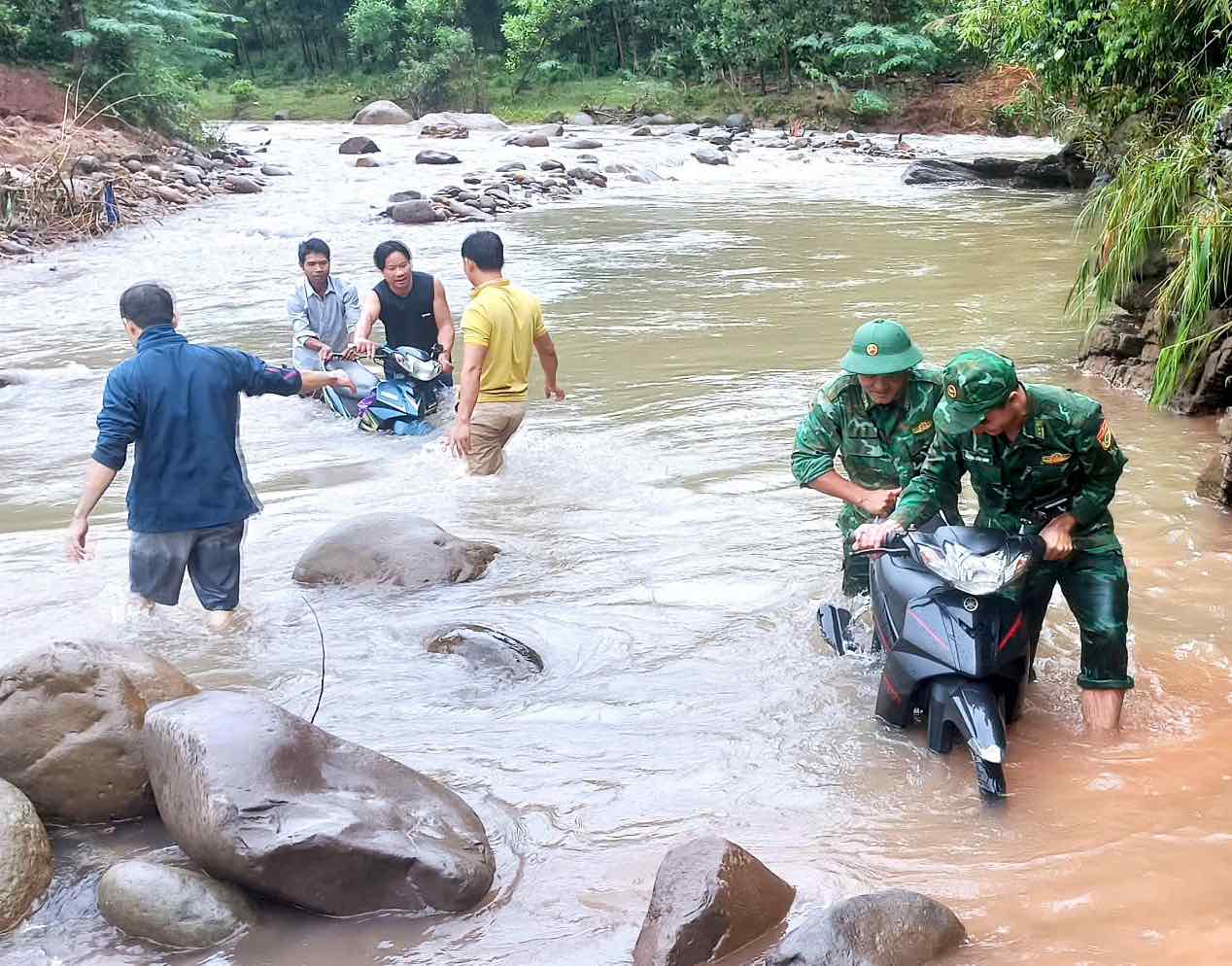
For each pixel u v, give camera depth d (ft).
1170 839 12.26
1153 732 14.43
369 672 16.61
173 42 108.06
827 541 20.85
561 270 50.60
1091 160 58.08
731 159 104.12
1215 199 27.50
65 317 43.52
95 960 10.91
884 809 13.04
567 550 20.90
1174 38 43.11
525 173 87.04
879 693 14.79
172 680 13.88
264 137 130.11
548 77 166.09
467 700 15.76
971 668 13.60
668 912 10.76
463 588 19.40
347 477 25.71
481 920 11.38
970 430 13.46
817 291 44.57
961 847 12.27
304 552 20.29
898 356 15.69
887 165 100.27
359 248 58.54
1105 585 14.46
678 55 154.30
